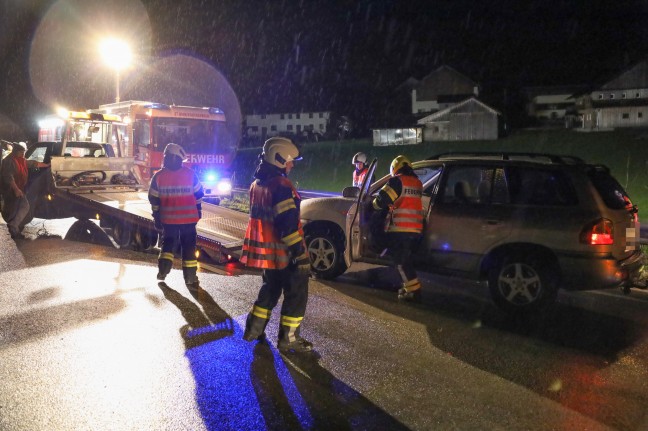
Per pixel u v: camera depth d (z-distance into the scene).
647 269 8.43
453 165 6.93
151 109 14.05
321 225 7.86
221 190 15.20
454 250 6.72
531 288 6.30
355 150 49.75
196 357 4.89
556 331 5.92
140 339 5.25
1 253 8.68
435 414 4.05
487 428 3.88
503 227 6.45
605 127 55.56
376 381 4.56
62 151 12.98
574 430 3.87
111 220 10.05
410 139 55.53
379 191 6.96
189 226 7.02
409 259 6.71
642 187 23.48
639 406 4.24
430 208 6.91
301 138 67.88
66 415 3.86
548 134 54.31
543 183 6.47
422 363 4.95
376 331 5.74
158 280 7.28
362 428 3.84
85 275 7.44
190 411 3.97
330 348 5.23
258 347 5.16
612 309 6.78
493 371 4.82
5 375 4.44
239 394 4.25
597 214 6.14
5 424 3.72
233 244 8.23
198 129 14.77
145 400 4.11
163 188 6.95
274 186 4.88
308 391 4.34
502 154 6.96
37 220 13.05
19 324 5.54
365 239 7.08
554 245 6.23
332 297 6.93
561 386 4.56
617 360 5.14
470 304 6.86
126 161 11.95
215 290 6.96
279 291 5.18
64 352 4.91
